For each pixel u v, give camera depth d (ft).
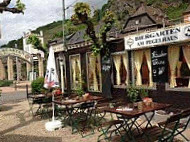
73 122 25.75
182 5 173.17
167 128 18.17
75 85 43.88
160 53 29.50
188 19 30.68
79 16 33.91
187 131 21.57
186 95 26.81
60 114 31.09
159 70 29.71
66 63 45.85
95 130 24.32
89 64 40.55
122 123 21.21
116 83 36.06
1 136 24.79
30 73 139.85
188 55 27.58
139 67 32.53
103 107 23.11
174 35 26.91
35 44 53.62
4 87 110.73
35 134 24.62
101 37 35.58
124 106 20.85
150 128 19.25
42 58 128.47
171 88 28.32
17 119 32.40
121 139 20.13
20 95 66.64
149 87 30.94
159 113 26.18
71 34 93.71
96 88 39.52
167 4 186.50
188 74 27.78
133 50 33.04
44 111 34.65
